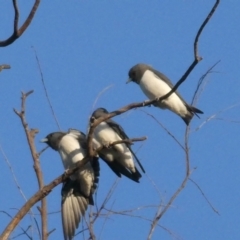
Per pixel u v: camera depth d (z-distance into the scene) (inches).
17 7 322.7
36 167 390.9
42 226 356.2
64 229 477.4
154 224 357.4
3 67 363.3
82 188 492.7
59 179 402.0
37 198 368.8
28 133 407.8
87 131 440.5
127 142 419.2
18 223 356.2
